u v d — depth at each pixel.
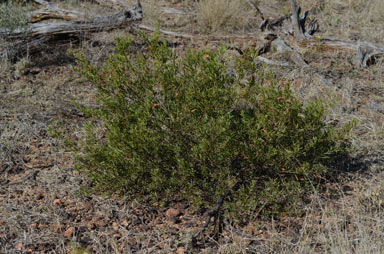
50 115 4.84
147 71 3.64
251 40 7.04
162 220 3.39
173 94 3.58
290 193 3.51
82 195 3.62
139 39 7.01
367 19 8.43
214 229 3.26
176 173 3.47
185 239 3.13
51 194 3.65
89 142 3.60
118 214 3.45
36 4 8.03
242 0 8.95
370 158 4.19
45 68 5.95
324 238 3.03
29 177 3.86
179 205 3.56
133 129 3.26
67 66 6.06
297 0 9.47
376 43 7.19
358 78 6.02
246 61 3.72
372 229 3.20
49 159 4.12
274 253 3.03
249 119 3.50
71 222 3.35
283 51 6.64
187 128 3.45
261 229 3.31
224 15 7.85
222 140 3.34
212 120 3.26
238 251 3.05
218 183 3.45
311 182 3.51
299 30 7.01
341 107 5.06
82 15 7.04
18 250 3.05
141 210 3.49
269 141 3.40
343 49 6.75
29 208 3.48
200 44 7.05
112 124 3.39
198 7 8.34
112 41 6.79
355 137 4.48
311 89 5.32
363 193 3.62
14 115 4.72
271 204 3.52
